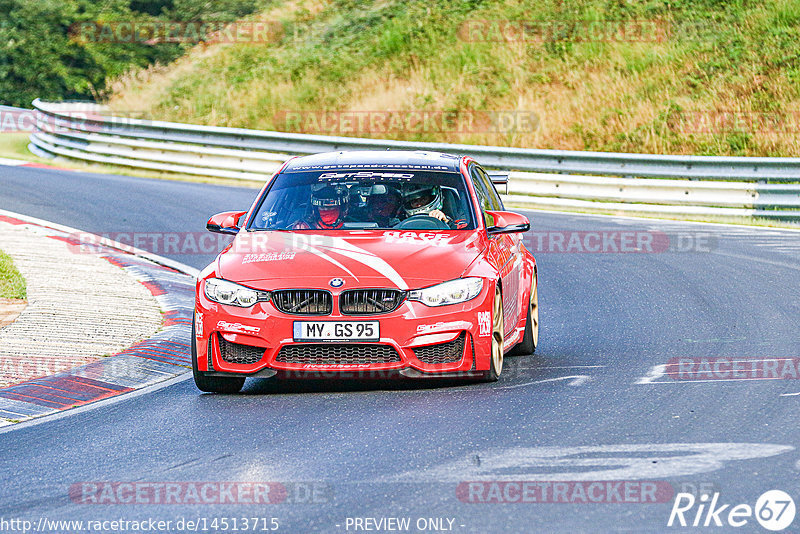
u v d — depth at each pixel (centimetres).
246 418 2466
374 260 2703
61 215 6278
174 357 3231
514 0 11894
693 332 3512
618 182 7169
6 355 3084
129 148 8831
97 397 2772
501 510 1723
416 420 2370
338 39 12212
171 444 2250
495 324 2762
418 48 11431
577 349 3291
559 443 2136
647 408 2434
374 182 3095
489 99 10238
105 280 4322
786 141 8856
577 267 5075
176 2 15625
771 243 5709
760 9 10750
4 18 15138
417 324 2620
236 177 8331
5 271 4203
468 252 2794
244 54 12269
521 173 7462
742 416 2338
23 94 14750
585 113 9681
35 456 2195
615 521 1661
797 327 3534
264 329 2633
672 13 10981
